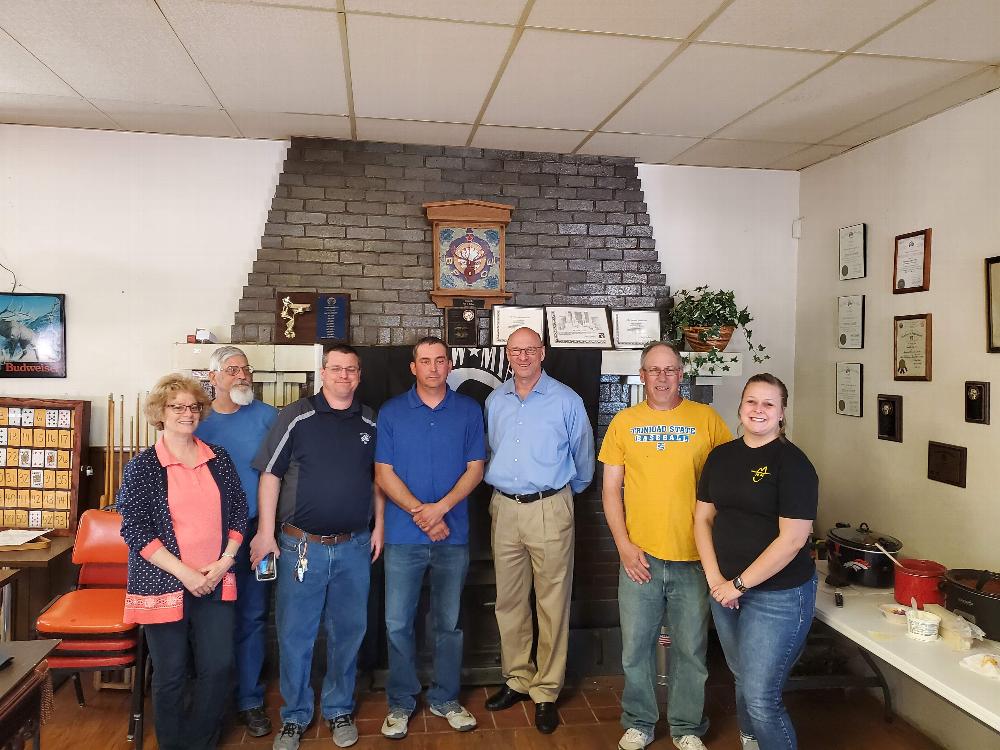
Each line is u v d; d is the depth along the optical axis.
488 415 2.98
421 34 2.30
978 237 2.77
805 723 3.02
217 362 2.83
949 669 2.13
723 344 3.54
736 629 2.48
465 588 3.27
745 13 2.15
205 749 2.48
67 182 3.34
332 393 2.68
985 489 2.72
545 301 3.66
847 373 3.52
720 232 3.88
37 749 1.91
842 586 2.85
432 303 3.55
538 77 2.66
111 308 3.39
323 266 3.47
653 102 2.91
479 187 3.59
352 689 2.82
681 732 2.72
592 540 3.63
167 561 2.29
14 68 2.62
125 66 2.59
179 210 3.43
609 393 3.67
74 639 2.64
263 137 3.46
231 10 2.16
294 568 2.65
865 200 3.42
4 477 3.31
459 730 2.85
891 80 2.65
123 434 3.38
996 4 2.08
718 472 2.40
